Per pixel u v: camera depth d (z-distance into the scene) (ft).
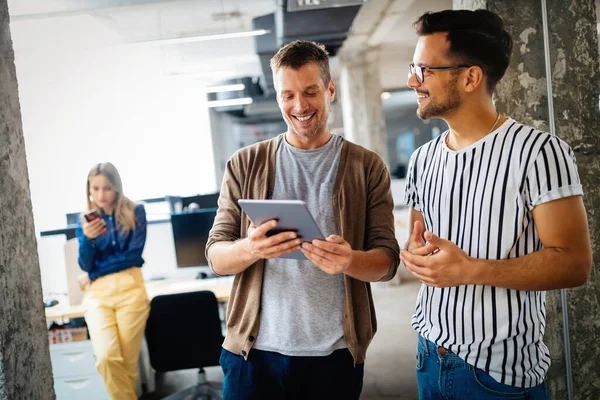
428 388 5.00
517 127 4.50
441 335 4.82
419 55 4.63
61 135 28.50
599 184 7.34
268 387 5.68
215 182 42.42
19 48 25.20
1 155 5.60
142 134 33.91
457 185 4.71
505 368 4.51
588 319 7.44
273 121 60.54
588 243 4.27
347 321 5.64
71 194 28.55
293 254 5.25
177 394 11.89
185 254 13.80
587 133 7.25
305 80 5.50
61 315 11.19
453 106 4.58
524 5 7.11
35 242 6.22
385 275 5.59
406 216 27.53
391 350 14.49
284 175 5.89
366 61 32.01
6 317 5.50
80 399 11.34
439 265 4.24
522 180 4.34
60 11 20.42
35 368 5.99
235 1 21.77
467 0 7.54
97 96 31.07
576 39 7.13
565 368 7.47
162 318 10.52
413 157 5.47
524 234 4.48
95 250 10.77
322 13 18.99
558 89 7.17
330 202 5.77
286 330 5.59
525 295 4.51
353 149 5.99
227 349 5.87
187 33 26.96
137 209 11.08
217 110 46.50
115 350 10.51
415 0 22.97
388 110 79.20
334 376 5.62
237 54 33.01
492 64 4.47
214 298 10.40
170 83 36.70
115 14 21.90
